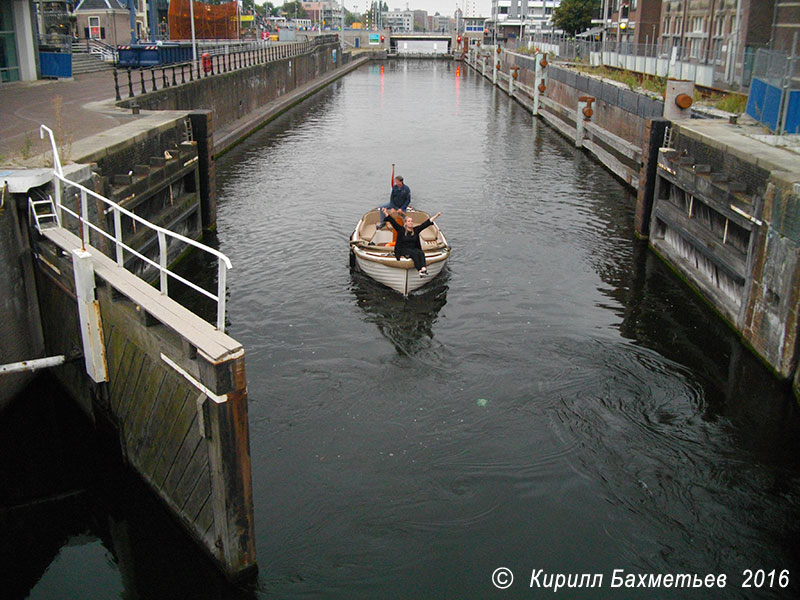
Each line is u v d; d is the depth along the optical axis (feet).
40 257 39.37
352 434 38.32
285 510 32.76
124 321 31.99
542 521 32.37
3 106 75.56
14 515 32.48
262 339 48.65
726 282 51.60
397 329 50.24
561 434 38.40
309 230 71.61
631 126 92.84
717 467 36.06
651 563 30.19
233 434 25.64
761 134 57.06
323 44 272.31
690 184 57.00
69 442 37.86
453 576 29.37
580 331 50.24
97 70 131.34
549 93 160.97
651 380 43.83
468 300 55.26
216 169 99.60
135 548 30.55
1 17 101.04
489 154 113.70
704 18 128.26
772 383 42.52
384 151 114.62
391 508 33.01
